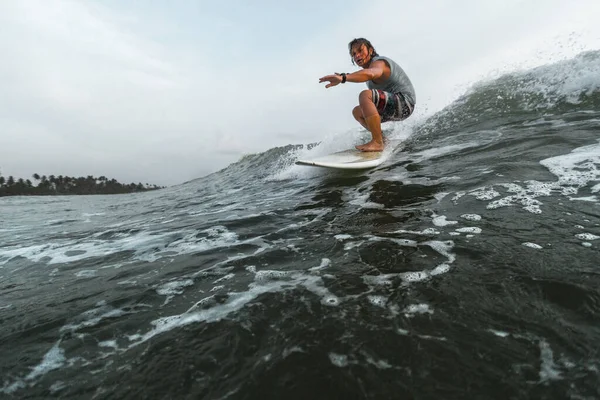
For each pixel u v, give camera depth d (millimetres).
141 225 3994
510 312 1197
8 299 2020
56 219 6113
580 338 1037
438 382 965
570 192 2170
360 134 6137
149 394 1054
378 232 2162
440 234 1944
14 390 1149
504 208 2133
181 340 1314
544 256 1507
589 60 4891
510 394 896
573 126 3562
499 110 5086
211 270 2000
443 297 1345
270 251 2172
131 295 1808
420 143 4742
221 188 6941
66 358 1308
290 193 4102
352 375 1026
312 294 1527
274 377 1059
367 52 4355
